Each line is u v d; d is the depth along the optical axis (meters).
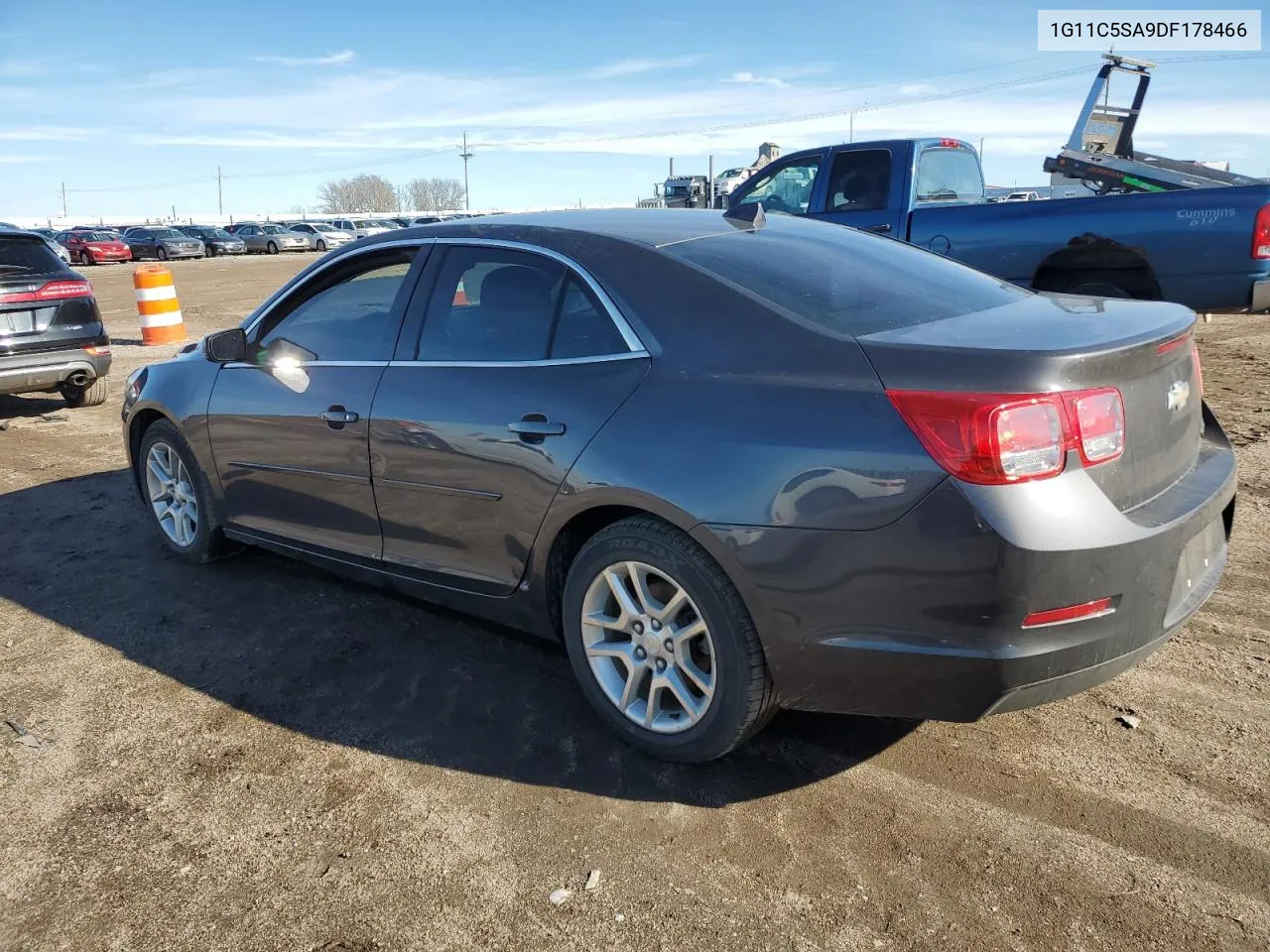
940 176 8.00
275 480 3.92
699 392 2.65
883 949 2.16
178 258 43.56
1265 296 6.38
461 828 2.62
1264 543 4.46
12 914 2.34
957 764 2.85
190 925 2.29
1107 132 10.12
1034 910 2.26
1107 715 3.09
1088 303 3.05
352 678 3.47
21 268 7.70
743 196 8.76
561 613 3.13
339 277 3.78
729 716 2.65
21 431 7.80
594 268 3.01
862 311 2.74
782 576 2.46
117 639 3.83
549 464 2.89
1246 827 2.52
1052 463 2.26
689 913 2.28
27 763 2.97
